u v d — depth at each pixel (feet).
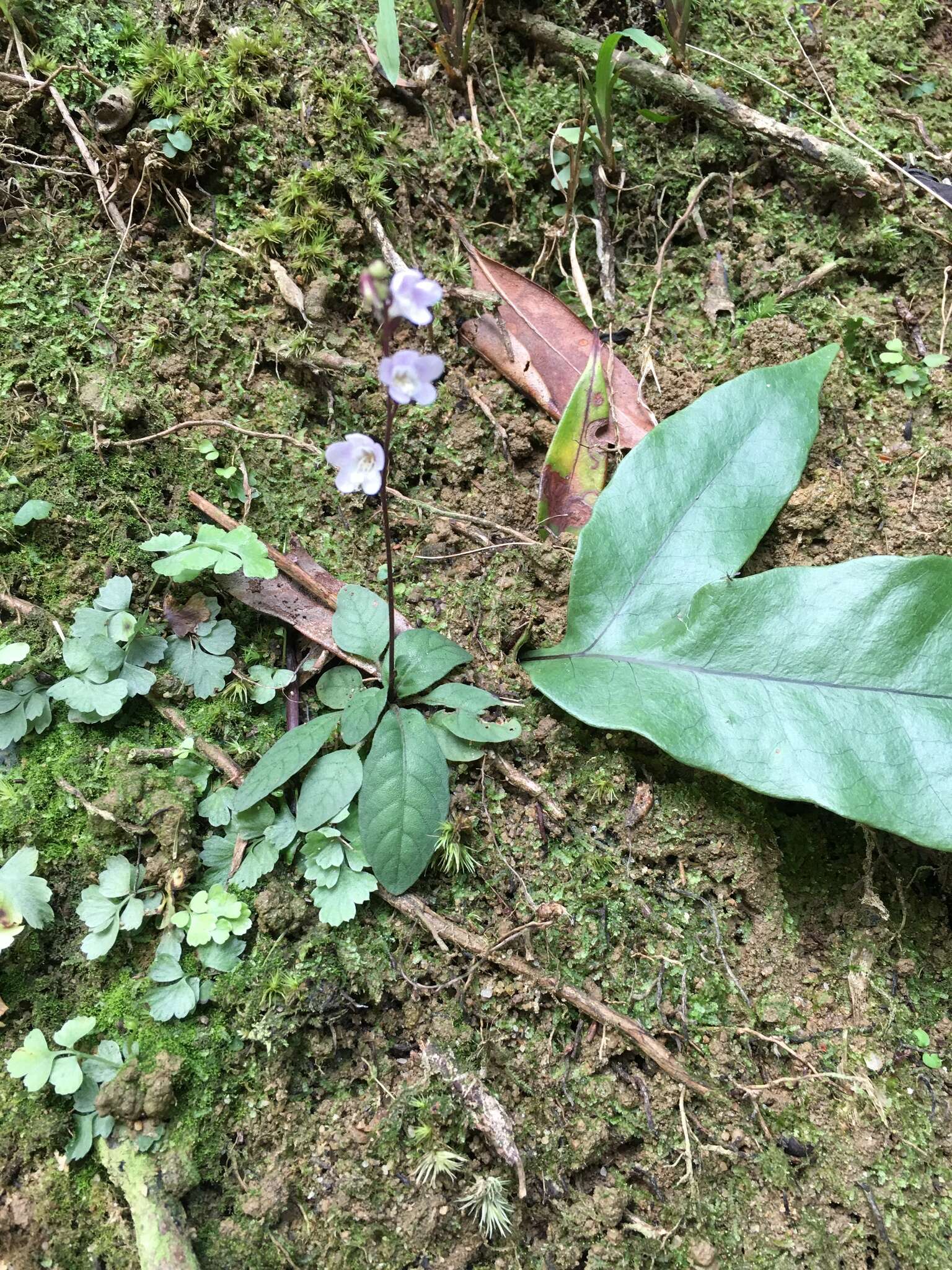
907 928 0.71
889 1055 0.66
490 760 0.68
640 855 0.68
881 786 0.61
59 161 0.77
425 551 0.76
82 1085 0.59
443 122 0.85
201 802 0.66
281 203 0.80
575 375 0.80
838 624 0.65
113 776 0.65
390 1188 0.60
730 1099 0.64
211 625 0.69
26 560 0.70
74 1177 0.59
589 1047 0.64
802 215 0.88
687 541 0.70
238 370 0.77
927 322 0.86
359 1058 0.63
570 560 0.73
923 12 0.98
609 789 0.69
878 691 0.63
